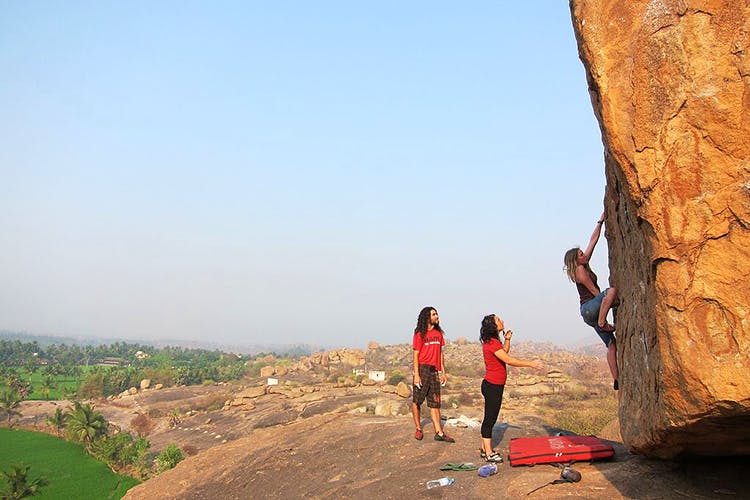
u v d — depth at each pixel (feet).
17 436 263.08
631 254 18.97
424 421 35.42
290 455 32.89
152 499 31.83
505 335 26.63
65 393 396.37
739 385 13.39
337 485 27.32
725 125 14.37
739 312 13.74
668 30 15.25
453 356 429.79
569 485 21.01
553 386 203.92
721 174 14.33
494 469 24.00
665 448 18.80
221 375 483.51
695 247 14.47
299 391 287.48
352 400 245.86
